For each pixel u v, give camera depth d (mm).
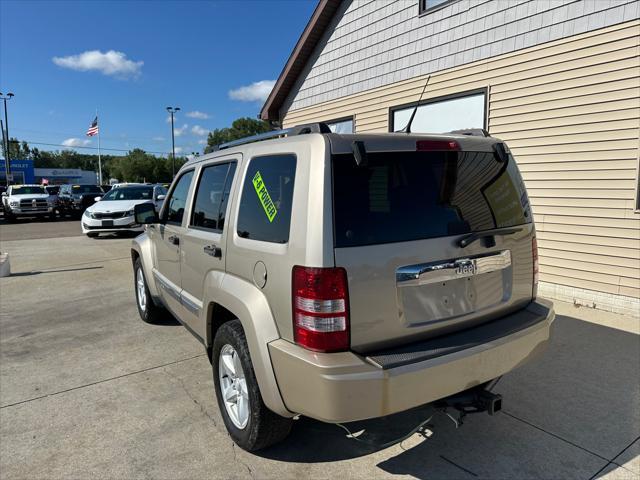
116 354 4484
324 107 9867
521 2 6141
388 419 3188
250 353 2523
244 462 2750
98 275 8359
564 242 5910
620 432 2953
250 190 2756
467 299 2564
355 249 2205
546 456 2736
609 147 5402
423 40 7566
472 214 2629
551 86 5891
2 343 4863
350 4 8961
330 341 2170
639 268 5250
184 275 3682
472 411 2533
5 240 14258
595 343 4395
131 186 15641
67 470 2707
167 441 2984
